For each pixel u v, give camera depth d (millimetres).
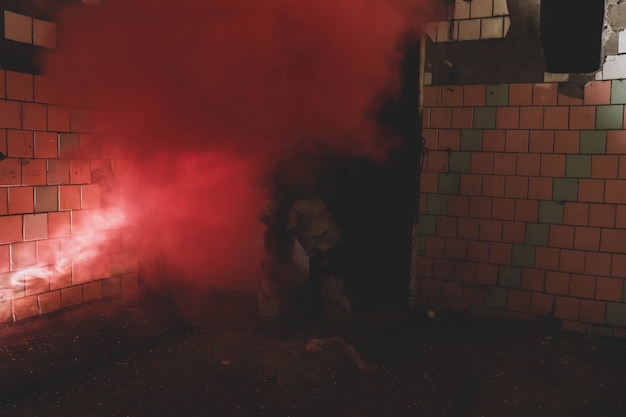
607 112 4531
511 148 4918
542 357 4336
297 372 4004
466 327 4996
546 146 4781
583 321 4777
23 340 4320
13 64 4184
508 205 4977
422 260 5379
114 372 3910
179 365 4082
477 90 5000
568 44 4293
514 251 4988
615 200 4574
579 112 4629
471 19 4980
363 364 4105
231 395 3643
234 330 4828
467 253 5180
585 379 3967
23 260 4332
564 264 4805
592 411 3508
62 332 4543
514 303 5035
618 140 4516
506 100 4895
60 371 3820
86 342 4359
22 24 4238
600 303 4699
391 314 5129
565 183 4742
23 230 4316
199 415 3379
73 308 4797
